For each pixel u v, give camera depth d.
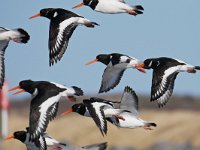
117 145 36.50
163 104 18.42
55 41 18.08
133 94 19.45
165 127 37.41
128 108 19.47
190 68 18.66
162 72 18.64
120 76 20.59
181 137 35.47
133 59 20.45
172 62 18.81
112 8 19.36
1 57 18.66
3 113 27.31
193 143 34.25
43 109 17.44
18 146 35.94
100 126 18.36
